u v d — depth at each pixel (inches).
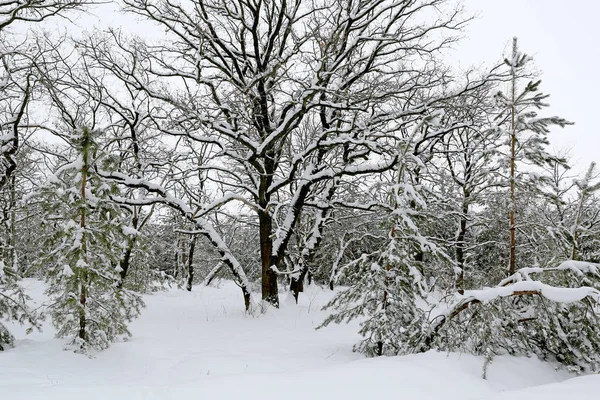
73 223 254.7
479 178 285.7
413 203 281.9
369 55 524.4
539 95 253.6
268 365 239.0
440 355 209.5
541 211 285.0
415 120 523.2
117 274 287.6
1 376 187.5
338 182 598.9
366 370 179.2
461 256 552.1
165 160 519.5
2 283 265.6
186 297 684.7
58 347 249.9
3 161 383.9
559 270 235.8
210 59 474.3
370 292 268.5
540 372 213.6
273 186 518.9
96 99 514.6
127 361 251.9
